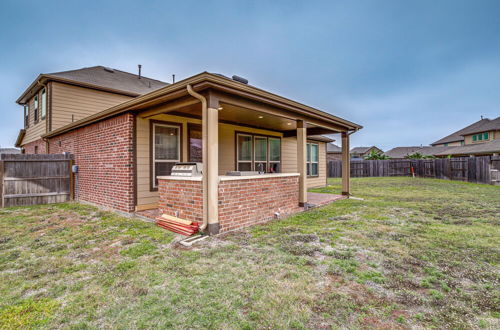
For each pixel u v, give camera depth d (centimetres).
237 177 464
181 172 493
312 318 205
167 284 260
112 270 292
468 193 954
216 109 422
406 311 213
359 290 246
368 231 443
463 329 191
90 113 1081
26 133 1359
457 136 3316
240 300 230
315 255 333
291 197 611
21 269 299
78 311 216
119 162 600
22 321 204
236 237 411
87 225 491
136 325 198
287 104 558
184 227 427
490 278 269
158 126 632
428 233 429
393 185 1276
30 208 689
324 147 1338
